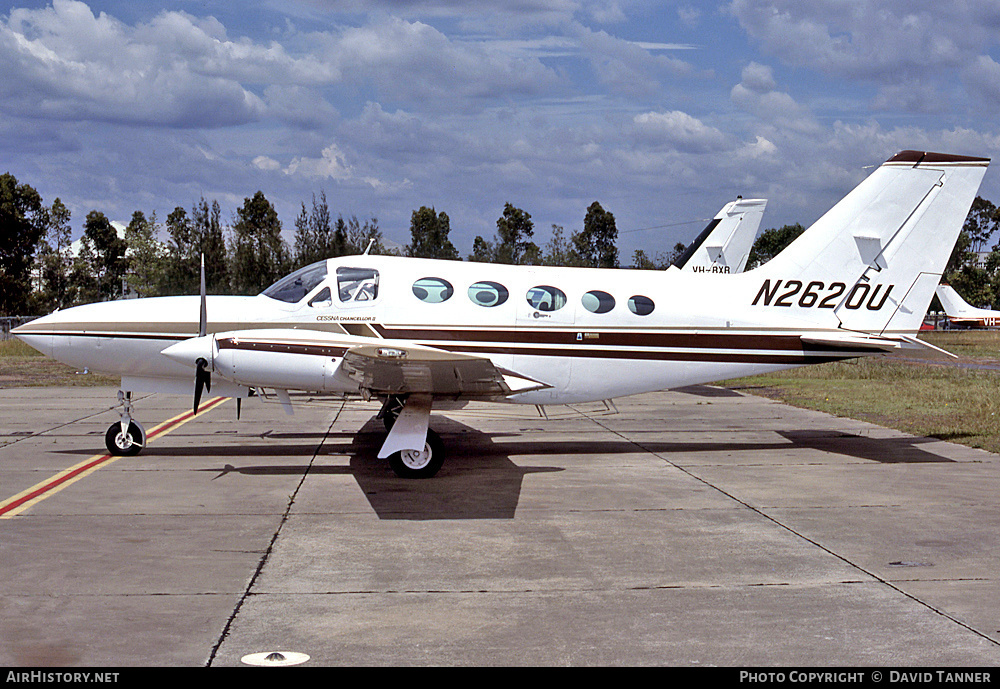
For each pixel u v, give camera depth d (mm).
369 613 5281
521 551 6691
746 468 10211
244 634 4910
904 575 6086
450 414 15125
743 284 11289
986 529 7379
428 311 10570
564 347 10805
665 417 14914
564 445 11883
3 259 57562
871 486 9172
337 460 10570
